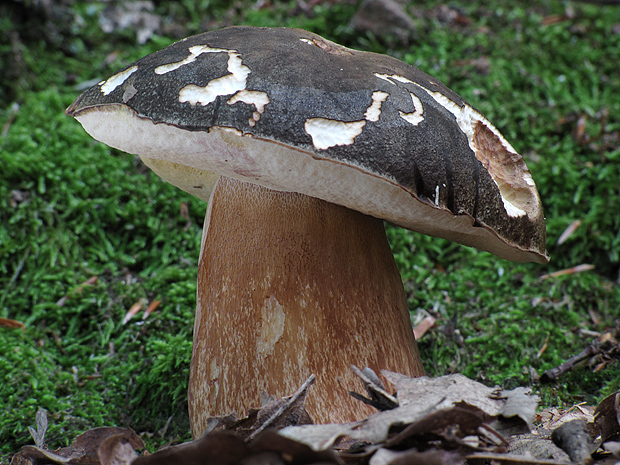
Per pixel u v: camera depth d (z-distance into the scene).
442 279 0.43
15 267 0.41
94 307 0.41
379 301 0.33
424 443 0.30
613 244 0.43
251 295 0.33
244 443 0.30
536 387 0.37
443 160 0.31
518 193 0.34
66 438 0.36
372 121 0.31
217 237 0.33
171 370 0.38
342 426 0.30
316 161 0.30
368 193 0.31
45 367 0.38
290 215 0.33
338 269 0.33
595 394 0.37
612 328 0.40
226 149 0.31
